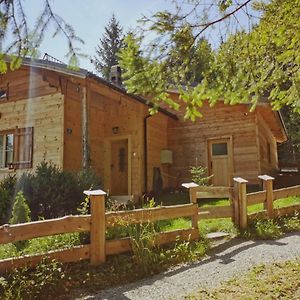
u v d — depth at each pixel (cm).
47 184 762
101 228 507
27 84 1109
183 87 383
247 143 1240
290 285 402
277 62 394
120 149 1260
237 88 399
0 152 1128
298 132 2156
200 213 700
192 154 1336
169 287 428
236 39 381
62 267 461
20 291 388
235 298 374
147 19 354
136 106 1163
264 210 793
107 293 415
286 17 350
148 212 578
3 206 736
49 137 1036
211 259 545
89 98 948
